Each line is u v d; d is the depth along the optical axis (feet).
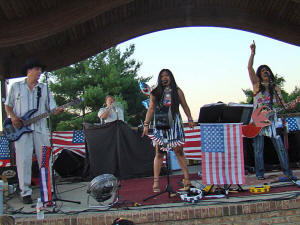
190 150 22.44
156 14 21.16
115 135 19.44
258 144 15.80
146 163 19.60
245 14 21.11
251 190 12.51
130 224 9.07
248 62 15.76
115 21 21.18
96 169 19.27
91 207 11.84
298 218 11.01
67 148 23.17
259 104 15.65
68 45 21.39
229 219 10.80
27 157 13.70
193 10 21.15
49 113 13.85
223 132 12.21
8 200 14.66
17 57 20.92
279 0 19.66
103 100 63.57
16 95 14.03
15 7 14.83
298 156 19.51
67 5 15.46
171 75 13.38
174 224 10.64
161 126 12.84
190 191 12.32
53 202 12.39
